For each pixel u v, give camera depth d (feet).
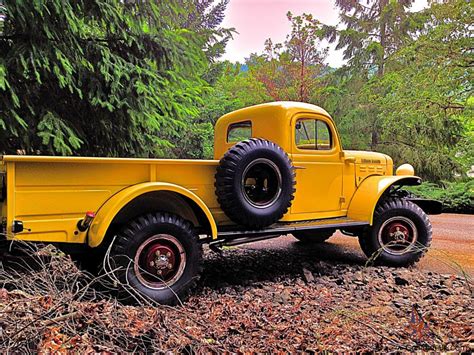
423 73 32.89
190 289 11.03
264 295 11.50
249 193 12.87
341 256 17.15
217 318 9.30
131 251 10.14
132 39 16.81
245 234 12.27
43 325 6.31
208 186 12.26
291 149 14.19
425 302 10.67
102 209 10.06
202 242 11.66
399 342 7.38
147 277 10.38
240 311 9.93
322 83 48.73
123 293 9.84
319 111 15.10
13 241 9.01
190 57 18.52
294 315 9.61
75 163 9.81
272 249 18.45
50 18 14.16
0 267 9.60
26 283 8.29
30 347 5.91
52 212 9.51
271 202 12.48
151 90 16.78
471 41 30.73
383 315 9.40
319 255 17.26
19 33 14.28
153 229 10.45
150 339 6.87
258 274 13.84
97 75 16.02
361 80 47.32
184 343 6.98
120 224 10.85
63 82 14.46
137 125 17.42
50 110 15.33
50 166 9.49
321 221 14.62
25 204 9.16
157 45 17.48
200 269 11.28
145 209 11.41
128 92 16.42
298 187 14.26
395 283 13.01
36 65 14.19
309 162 14.57
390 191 16.83
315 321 9.07
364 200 15.29
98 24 16.15
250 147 12.05
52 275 8.77
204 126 38.60
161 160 11.13
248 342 7.75
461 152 40.06
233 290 12.01
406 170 17.24
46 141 14.20
